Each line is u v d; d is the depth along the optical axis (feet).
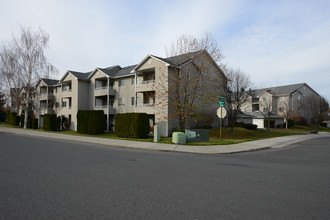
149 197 14.87
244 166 25.80
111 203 13.73
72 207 13.07
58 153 34.37
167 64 71.92
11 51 100.27
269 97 146.72
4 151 35.53
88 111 81.61
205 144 46.70
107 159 29.55
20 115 129.08
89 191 16.02
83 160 28.53
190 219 11.57
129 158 30.66
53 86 124.57
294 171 23.22
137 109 82.43
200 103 79.66
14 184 17.63
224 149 40.91
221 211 12.64
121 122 70.08
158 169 23.56
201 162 28.25
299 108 146.92
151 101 84.38
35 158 29.53
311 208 13.14
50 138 63.36
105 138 62.13
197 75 70.28
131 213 12.28
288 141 55.67
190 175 21.03
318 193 15.93
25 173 21.22
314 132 97.35
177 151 39.37
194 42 70.28
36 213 12.21
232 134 77.87
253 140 56.29
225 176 20.77
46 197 14.73
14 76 99.50
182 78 71.72
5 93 107.65
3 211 12.46
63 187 16.92
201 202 14.02
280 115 141.59
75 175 20.61
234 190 16.52
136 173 21.62
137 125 65.26
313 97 139.74
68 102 114.52
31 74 102.42
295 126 141.18
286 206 13.43
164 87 71.10
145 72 86.48
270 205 13.58
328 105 144.46
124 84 94.27
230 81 78.48
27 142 49.80
